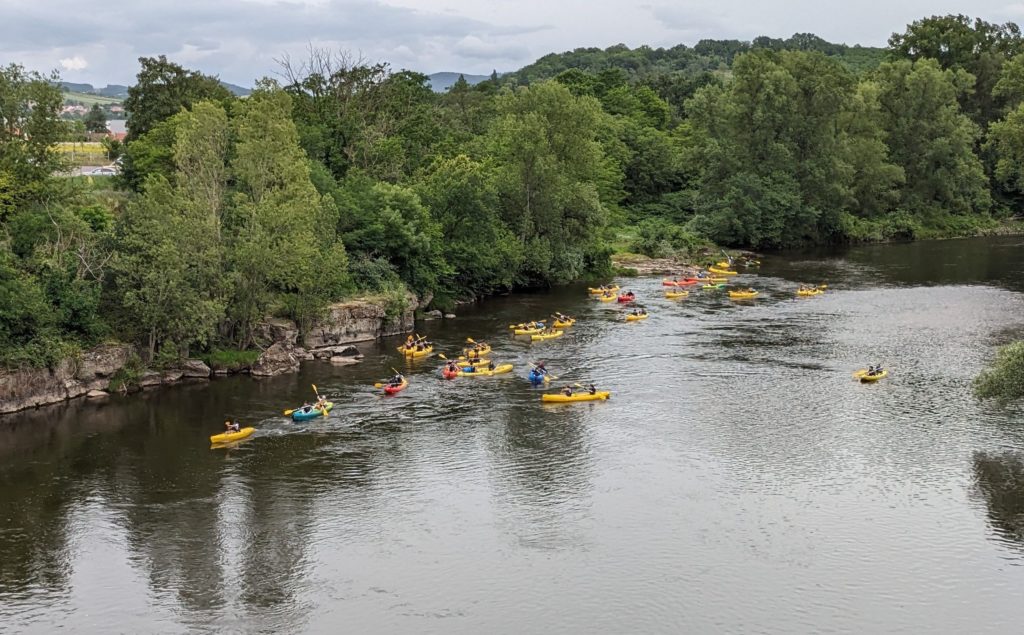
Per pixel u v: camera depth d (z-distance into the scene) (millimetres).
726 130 186250
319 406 79375
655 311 122938
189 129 97500
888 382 87000
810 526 57438
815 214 179250
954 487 62750
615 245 172750
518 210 142625
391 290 111750
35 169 94438
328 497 62531
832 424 75500
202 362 90875
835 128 189500
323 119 139250
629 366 94062
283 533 57469
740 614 48062
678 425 75812
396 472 66688
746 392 84500
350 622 47750
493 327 114062
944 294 131500
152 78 143000
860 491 62375
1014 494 61500
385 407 81438
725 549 54719
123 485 64562
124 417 78938
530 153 139625
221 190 99125
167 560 54312
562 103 144375
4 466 67750
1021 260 162500
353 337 105750
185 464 68312
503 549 55156
